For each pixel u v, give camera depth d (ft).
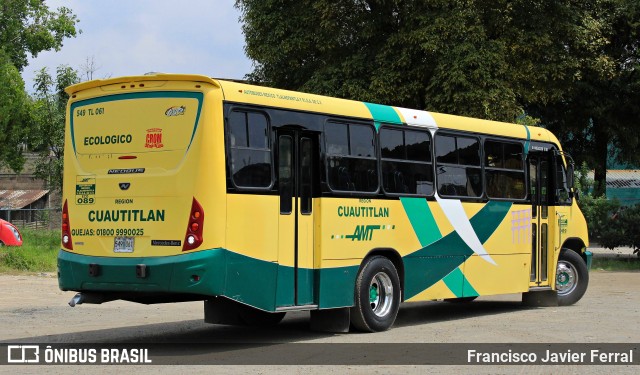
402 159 41.29
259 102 34.27
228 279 32.30
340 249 37.27
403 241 40.91
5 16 127.34
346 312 38.58
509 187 48.32
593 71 98.32
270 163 34.50
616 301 54.49
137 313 47.29
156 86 33.35
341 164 37.81
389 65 76.54
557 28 82.07
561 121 115.96
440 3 74.69
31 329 40.01
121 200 33.47
